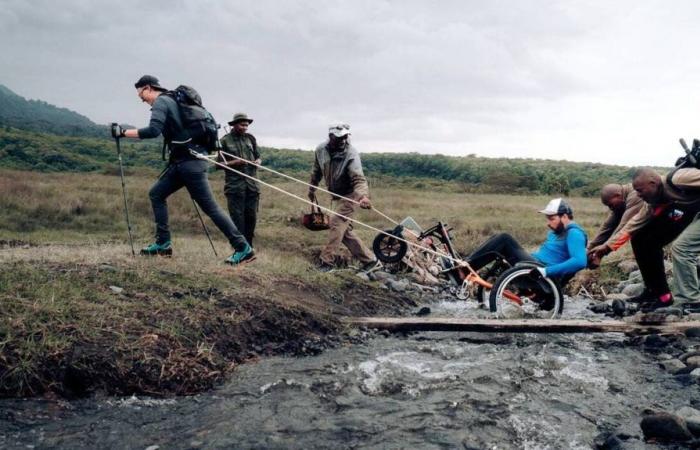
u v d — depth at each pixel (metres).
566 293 9.71
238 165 9.14
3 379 3.79
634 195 7.29
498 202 31.69
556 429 3.73
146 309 5.00
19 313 4.38
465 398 4.21
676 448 3.42
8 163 57.47
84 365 4.04
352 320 6.27
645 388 4.48
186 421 3.68
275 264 7.85
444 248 8.95
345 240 9.36
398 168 137.25
